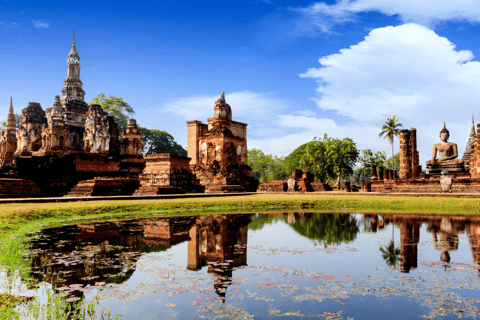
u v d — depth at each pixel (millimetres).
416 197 25891
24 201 19875
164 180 29734
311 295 6141
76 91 45938
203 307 5625
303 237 11680
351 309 5539
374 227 13805
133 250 9617
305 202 24047
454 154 39344
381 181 38125
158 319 5164
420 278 7023
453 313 5363
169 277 7145
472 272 7406
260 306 5664
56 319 5074
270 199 24969
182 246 10211
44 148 33344
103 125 35062
